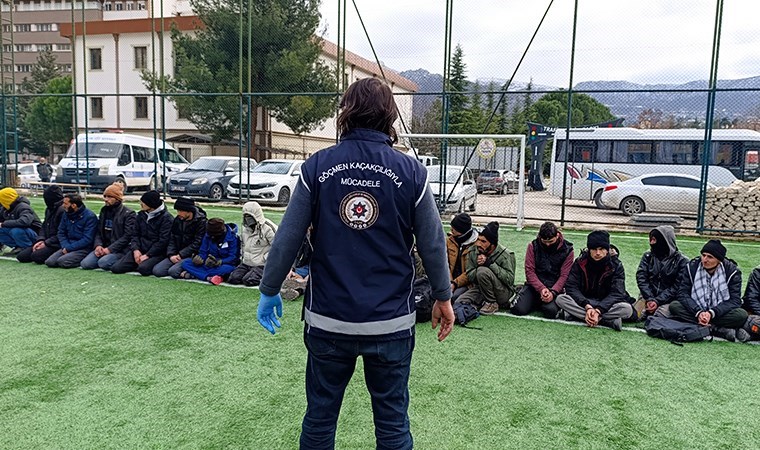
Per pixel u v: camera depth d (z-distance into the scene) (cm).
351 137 206
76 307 551
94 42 2831
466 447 299
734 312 478
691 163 1719
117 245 711
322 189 200
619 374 403
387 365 206
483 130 1411
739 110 1091
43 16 7181
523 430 318
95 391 361
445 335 225
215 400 350
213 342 455
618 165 1778
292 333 480
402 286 204
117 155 1755
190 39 2203
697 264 499
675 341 474
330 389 213
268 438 305
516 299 561
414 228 205
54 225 757
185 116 2230
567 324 521
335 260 200
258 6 2042
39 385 369
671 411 346
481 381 386
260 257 648
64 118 2998
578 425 325
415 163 206
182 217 673
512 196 1345
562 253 552
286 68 2000
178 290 618
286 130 2512
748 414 344
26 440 301
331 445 219
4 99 1738
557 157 1842
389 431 212
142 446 296
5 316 519
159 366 404
